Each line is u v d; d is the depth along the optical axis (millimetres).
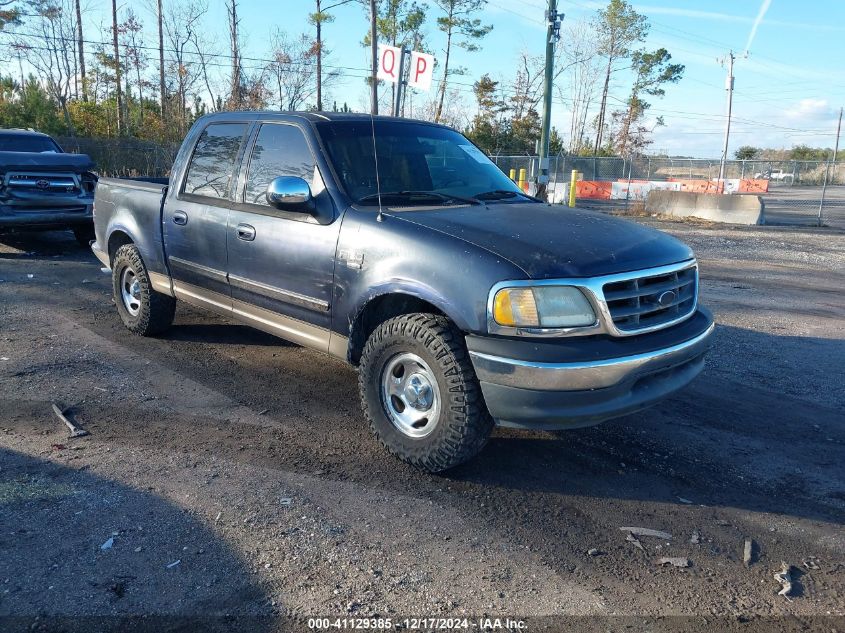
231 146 5254
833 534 3479
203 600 2797
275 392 5207
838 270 12320
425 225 3941
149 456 4066
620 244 3863
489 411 3600
